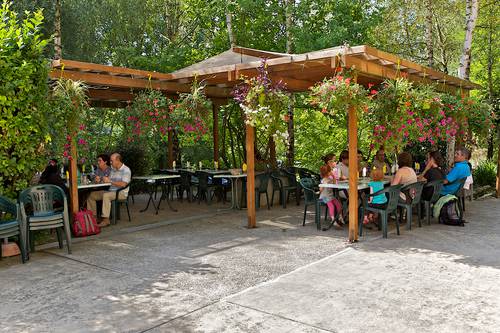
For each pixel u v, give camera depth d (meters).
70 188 6.90
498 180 10.42
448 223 7.21
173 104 8.27
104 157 8.27
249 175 7.29
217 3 12.22
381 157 8.87
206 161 14.34
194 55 13.51
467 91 9.99
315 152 14.37
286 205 9.76
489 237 6.30
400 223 7.43
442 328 3.34
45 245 6.34
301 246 5.98
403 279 4.50
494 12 13.54
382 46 14.21
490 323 3.41
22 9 11.38
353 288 4.26
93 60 13.48
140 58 12.20
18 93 6.07
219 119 14.15
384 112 6.56
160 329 3.43
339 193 7.62
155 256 5.64
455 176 7.35
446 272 4.70
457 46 16.25
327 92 5.77
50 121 6.34
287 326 3.42
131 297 4.16
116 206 8.03
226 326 3.46
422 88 7.01
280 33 13.02
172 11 15.92
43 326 3.55
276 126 6.46
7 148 6.05
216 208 9.48
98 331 3.43
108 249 6.06
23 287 4.53
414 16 15.03
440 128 8.09
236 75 7.05
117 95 9.34
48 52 12.09
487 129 9.29
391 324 3.42
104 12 13.37
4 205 5.77
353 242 6.14
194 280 4.62
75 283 4.62
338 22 11.30
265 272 4.84
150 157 12.88
